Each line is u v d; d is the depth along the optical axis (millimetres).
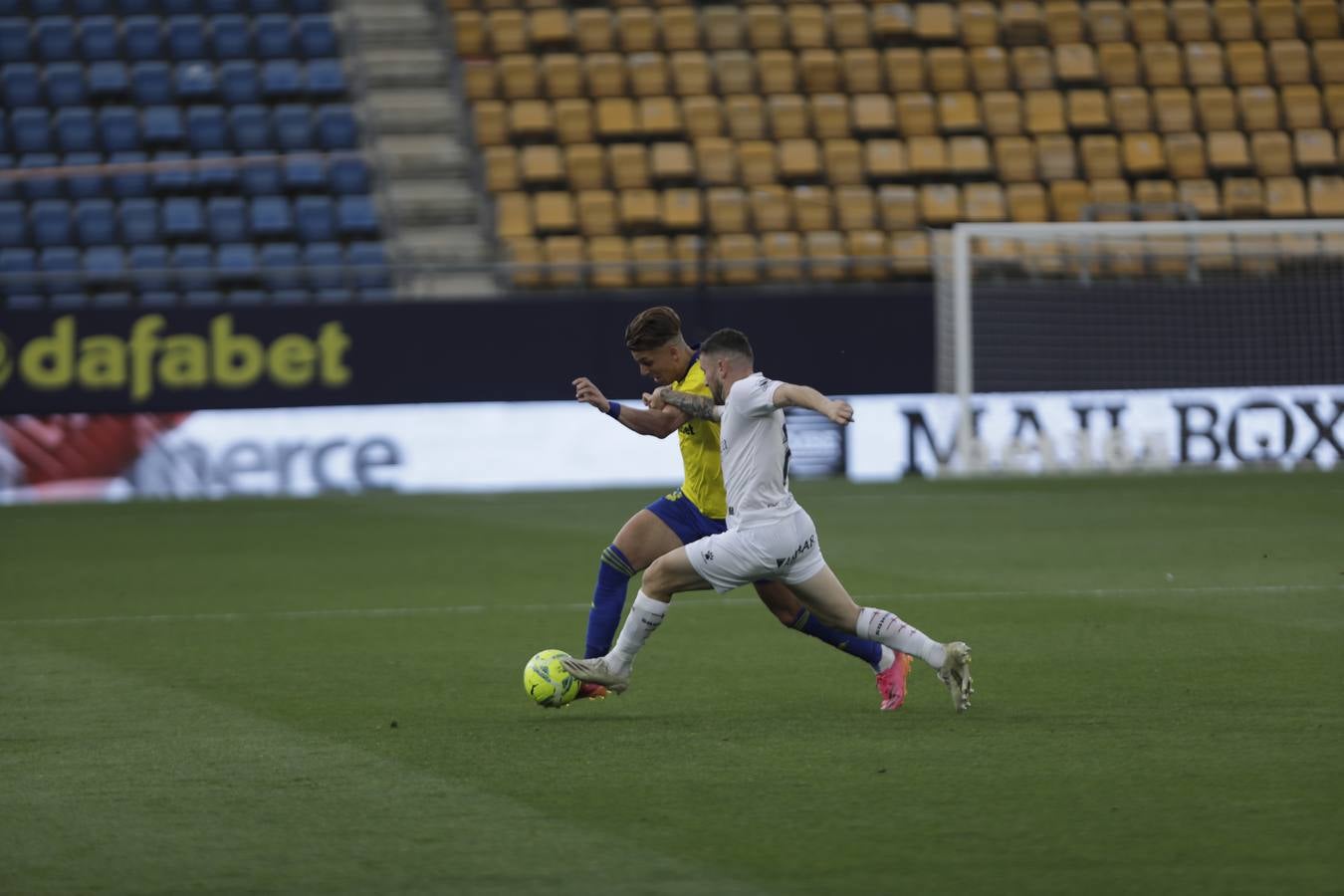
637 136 81438
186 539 52188
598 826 18016
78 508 62188
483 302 67500
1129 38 88062
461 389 67500
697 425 24453
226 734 23266
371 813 18672
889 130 83062
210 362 65750
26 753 22062
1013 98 84188
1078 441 72875
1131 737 22344
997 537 50188
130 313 65062
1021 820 18031
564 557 46594
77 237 74938
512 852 17031
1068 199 81125
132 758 21703
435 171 81562
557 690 24000
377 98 85250
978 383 72750
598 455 68688
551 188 79625
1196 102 85188
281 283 73875
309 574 43219
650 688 26688
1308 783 19609
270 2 87562
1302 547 46250
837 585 23672
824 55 85438
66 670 29000
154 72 82312
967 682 23500
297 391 66312
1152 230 68688
